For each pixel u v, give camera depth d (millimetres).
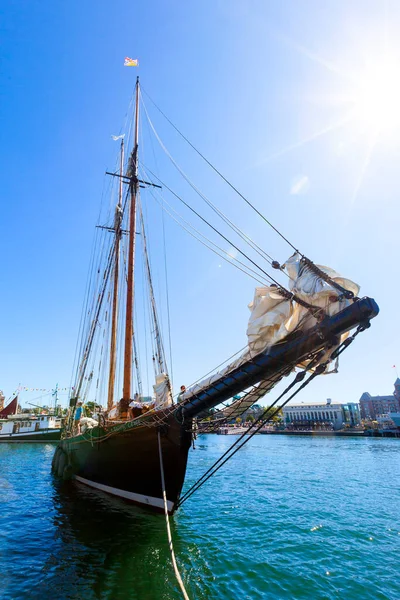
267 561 10633
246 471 35031
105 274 29203
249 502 19984
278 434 143750
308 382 8891
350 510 18141
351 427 144125
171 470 12305
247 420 133375
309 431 137250
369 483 27469
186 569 9789
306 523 15391
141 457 13406
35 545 11539
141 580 9023
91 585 8727
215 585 8875
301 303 8789
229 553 11234
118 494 15773
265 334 8977
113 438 15367
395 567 10391
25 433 80000
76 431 24812
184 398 11602
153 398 16375
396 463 42062
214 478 29938
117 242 31016
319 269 8953
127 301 18609
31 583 8812
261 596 8344
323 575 9688
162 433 12492
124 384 17312
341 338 9250
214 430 12125
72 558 10414
